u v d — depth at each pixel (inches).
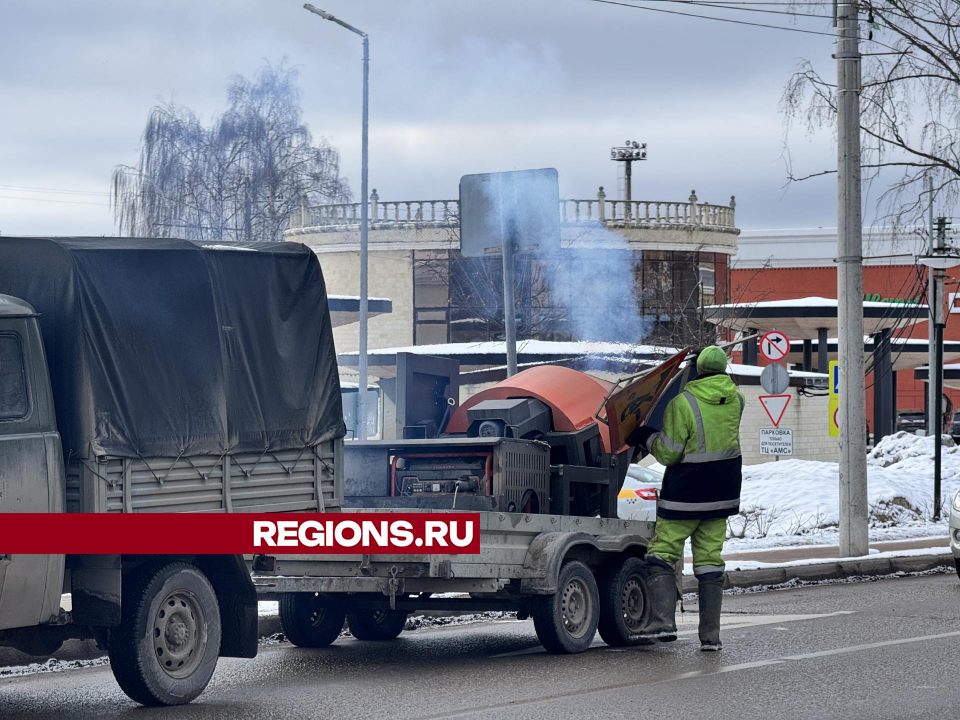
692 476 450.3
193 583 373.7
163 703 362.9
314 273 424.2
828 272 3321.9
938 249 1099.9
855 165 761.6
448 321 2234.3
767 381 1016.9
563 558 465.4
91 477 350.6
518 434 522.0
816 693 362.9
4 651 444.8
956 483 1226.0
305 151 2479.1
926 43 1068.5
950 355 2399.1
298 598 488.7
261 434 397.4
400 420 563.2
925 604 587.5
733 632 502.6
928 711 335.3
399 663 447.8
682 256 2223.2
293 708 359.3
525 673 415.5
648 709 344.5
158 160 2406.5
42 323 359.6
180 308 380.8
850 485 766.5
